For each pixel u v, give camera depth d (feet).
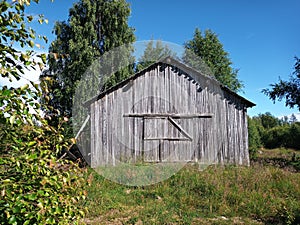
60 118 9.14
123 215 21.91
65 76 56.70
